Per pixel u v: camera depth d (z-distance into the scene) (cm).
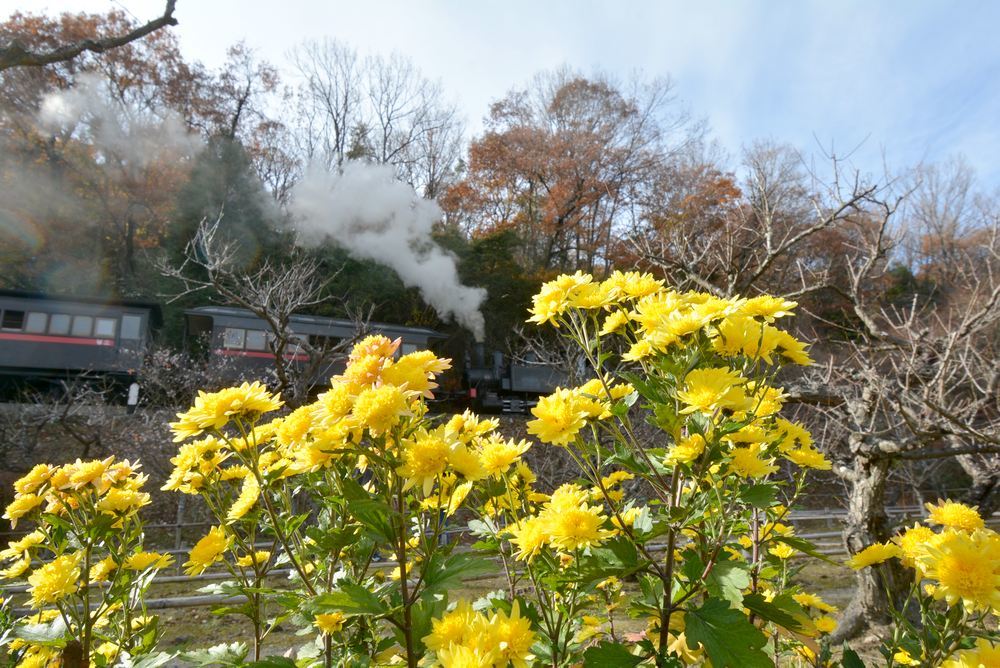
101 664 175
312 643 170
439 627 109
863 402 509
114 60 2114
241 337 1472
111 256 2064
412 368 137
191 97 2344
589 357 162
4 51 879
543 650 146
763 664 111
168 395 1242
